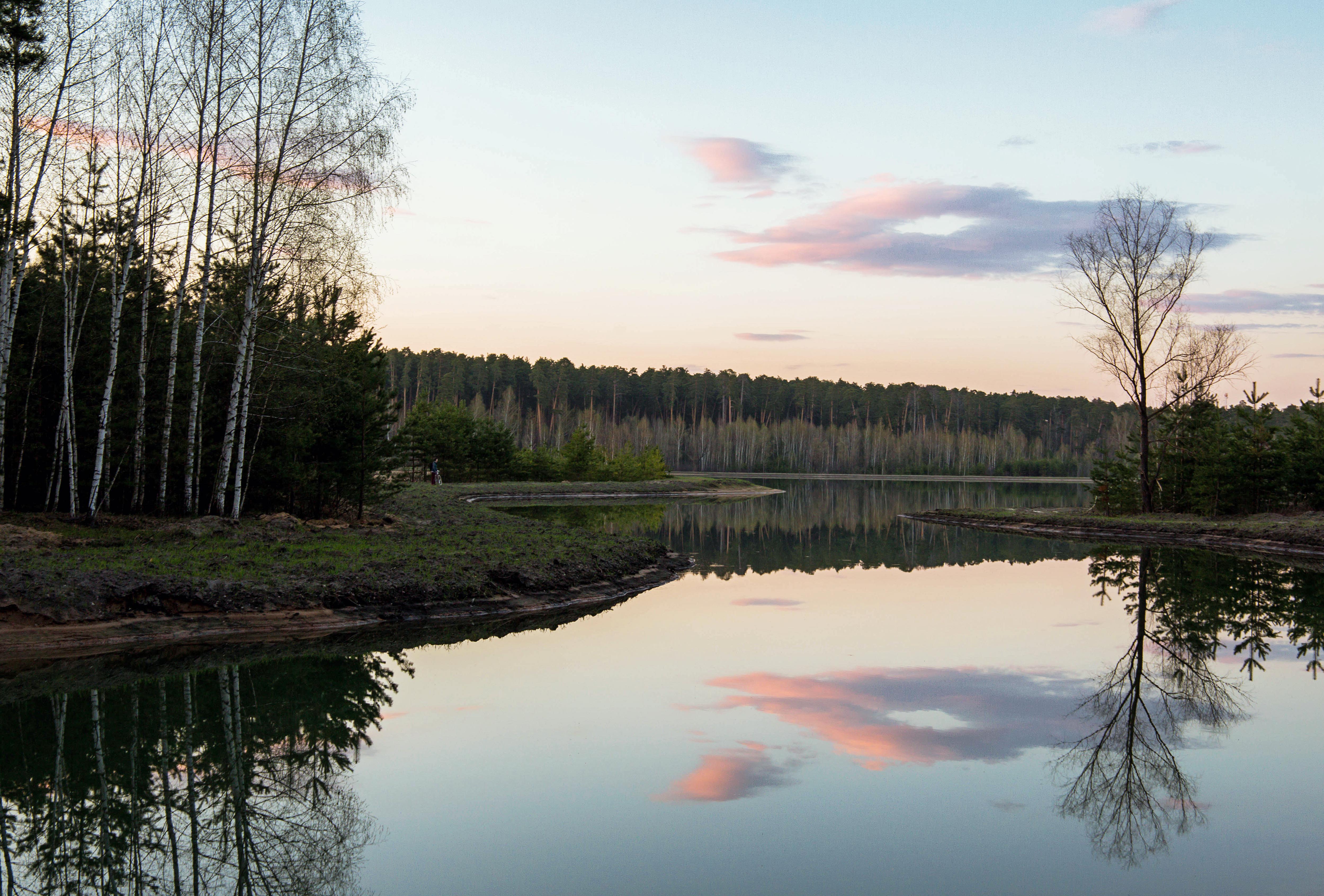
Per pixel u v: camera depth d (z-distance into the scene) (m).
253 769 10.04
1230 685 14.62
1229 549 37.03
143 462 22.45
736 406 181.62
